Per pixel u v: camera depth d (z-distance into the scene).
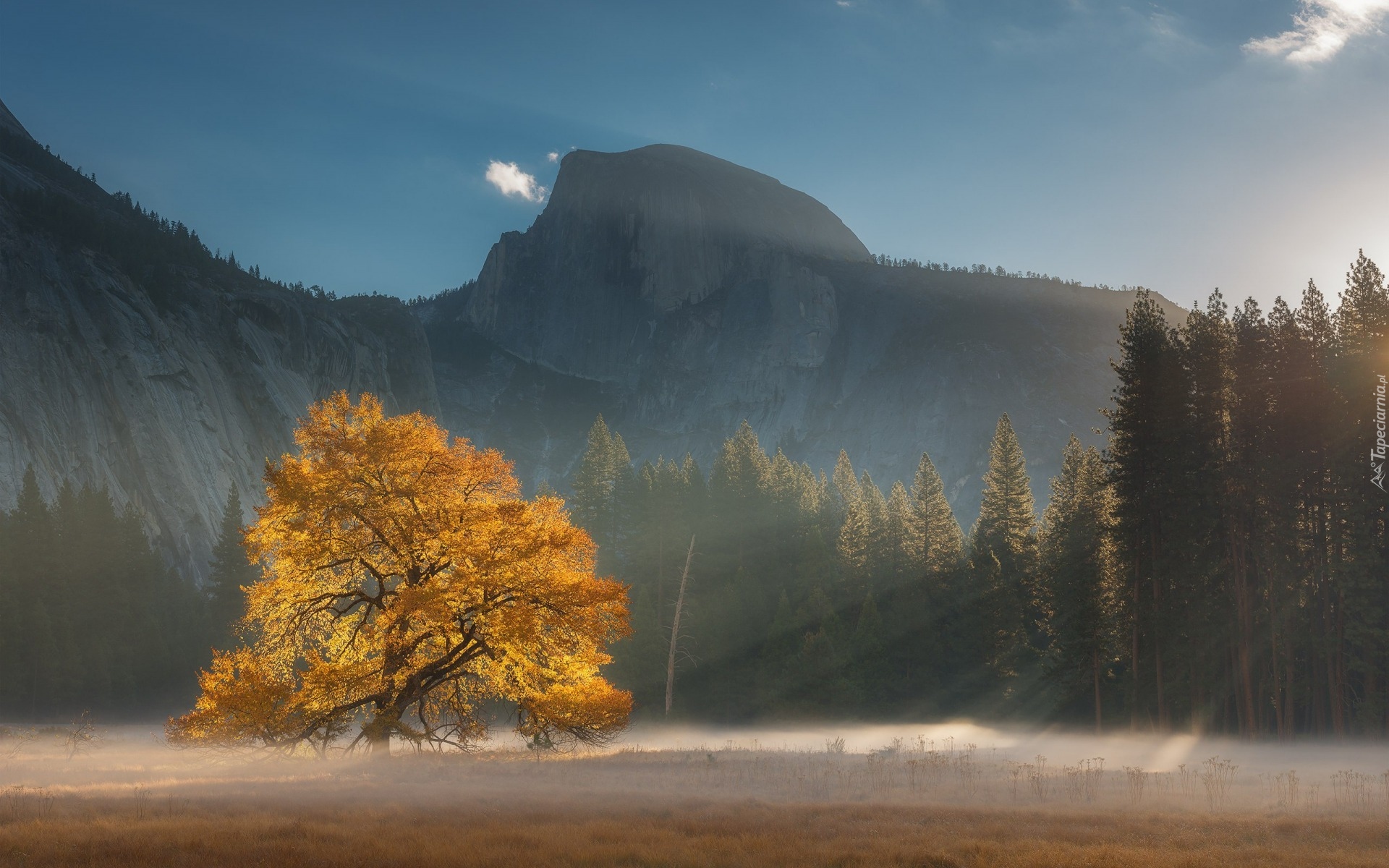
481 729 28.17
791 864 12.41
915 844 13.97
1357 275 45.12
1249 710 44.69
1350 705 46.09
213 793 18.38
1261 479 45.56
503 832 14.21
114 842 12.58
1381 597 42.41
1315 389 45.22
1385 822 16.17
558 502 28.23
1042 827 15.84
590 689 27.44
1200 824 16.36
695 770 25.73
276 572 26.08
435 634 25.95
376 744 25.86
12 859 11.65
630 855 12.81
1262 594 47.72
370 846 13.07
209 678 24.70
